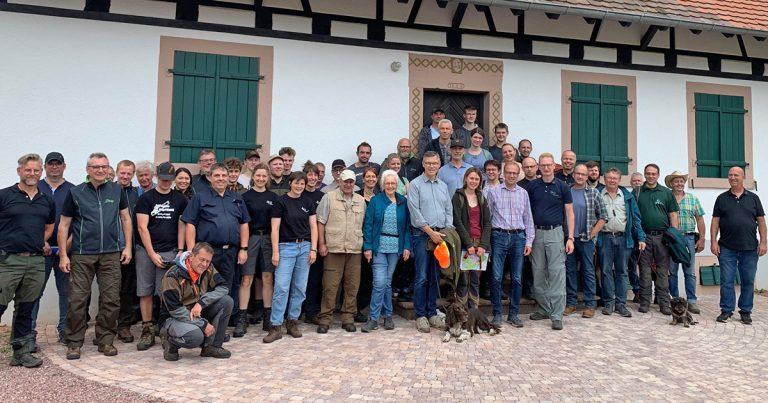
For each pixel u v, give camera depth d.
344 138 7.14
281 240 5.20
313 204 5.46
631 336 5.40
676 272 7.00
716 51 8.53
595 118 8.02
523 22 7.79
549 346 4.99
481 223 5.60
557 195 5.84
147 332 4.92
